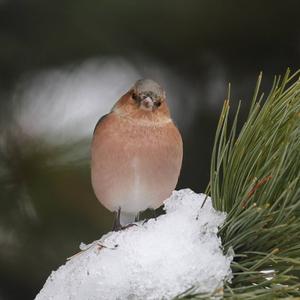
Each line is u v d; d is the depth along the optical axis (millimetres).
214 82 12281
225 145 4387
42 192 8859
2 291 9953
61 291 4410
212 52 11945
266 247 4215
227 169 4445
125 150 6773
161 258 4203
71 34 11086
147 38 11469
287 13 11625
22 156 8742
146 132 6816
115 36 11312
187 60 11977
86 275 4301
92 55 11320
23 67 11078
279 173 4254
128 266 4234
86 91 11641
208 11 11320
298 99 4398
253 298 3770
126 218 7441
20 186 8828
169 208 4562
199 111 12227
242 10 11477
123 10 11062
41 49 11141
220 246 4215
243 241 4211
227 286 3932
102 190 6969
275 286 3852
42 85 10883
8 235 9203
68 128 9078
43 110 9375
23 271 9648
